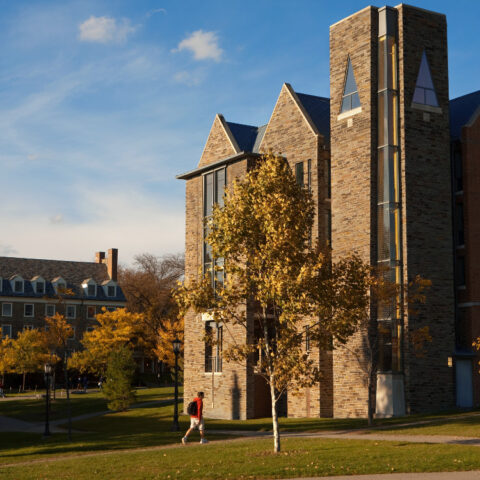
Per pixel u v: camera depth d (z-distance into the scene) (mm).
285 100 44281
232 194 26719
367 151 38812
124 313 83688
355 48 40156
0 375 87562
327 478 18047
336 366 39312
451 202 39938
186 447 27078
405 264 37500
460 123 41781
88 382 91625
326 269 24750
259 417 41500
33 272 99500
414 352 37031
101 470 20906
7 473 21250
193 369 45906
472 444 23703
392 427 31172
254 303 41281
